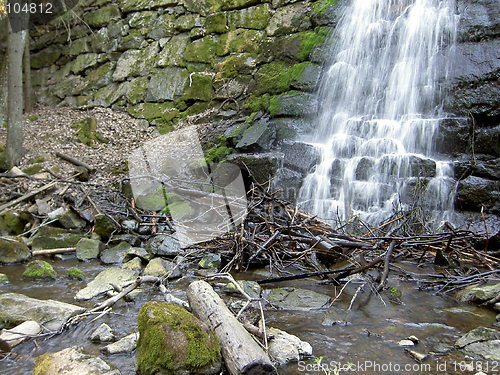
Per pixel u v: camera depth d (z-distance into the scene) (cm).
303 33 921
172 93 1075
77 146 1024
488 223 554
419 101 730
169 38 1161
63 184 727
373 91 792
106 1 1318
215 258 476
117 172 839
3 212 627
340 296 389
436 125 666
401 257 483
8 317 326
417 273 441
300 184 697
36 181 751
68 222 614
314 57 880
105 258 516
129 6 1263
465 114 662
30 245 561
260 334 287
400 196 627
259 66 961
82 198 667
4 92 1227
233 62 999
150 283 422
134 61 1203
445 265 455
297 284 420
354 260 425
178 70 1096
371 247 434
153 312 264
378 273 443
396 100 760
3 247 512
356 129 762
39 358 268
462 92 678
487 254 457
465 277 414
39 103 1377
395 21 803
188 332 250
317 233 482
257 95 920
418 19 775
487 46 690
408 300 379
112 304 357
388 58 794
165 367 240
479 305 368
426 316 346
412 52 765
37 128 1152
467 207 586
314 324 332
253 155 743
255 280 432
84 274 469
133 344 291
